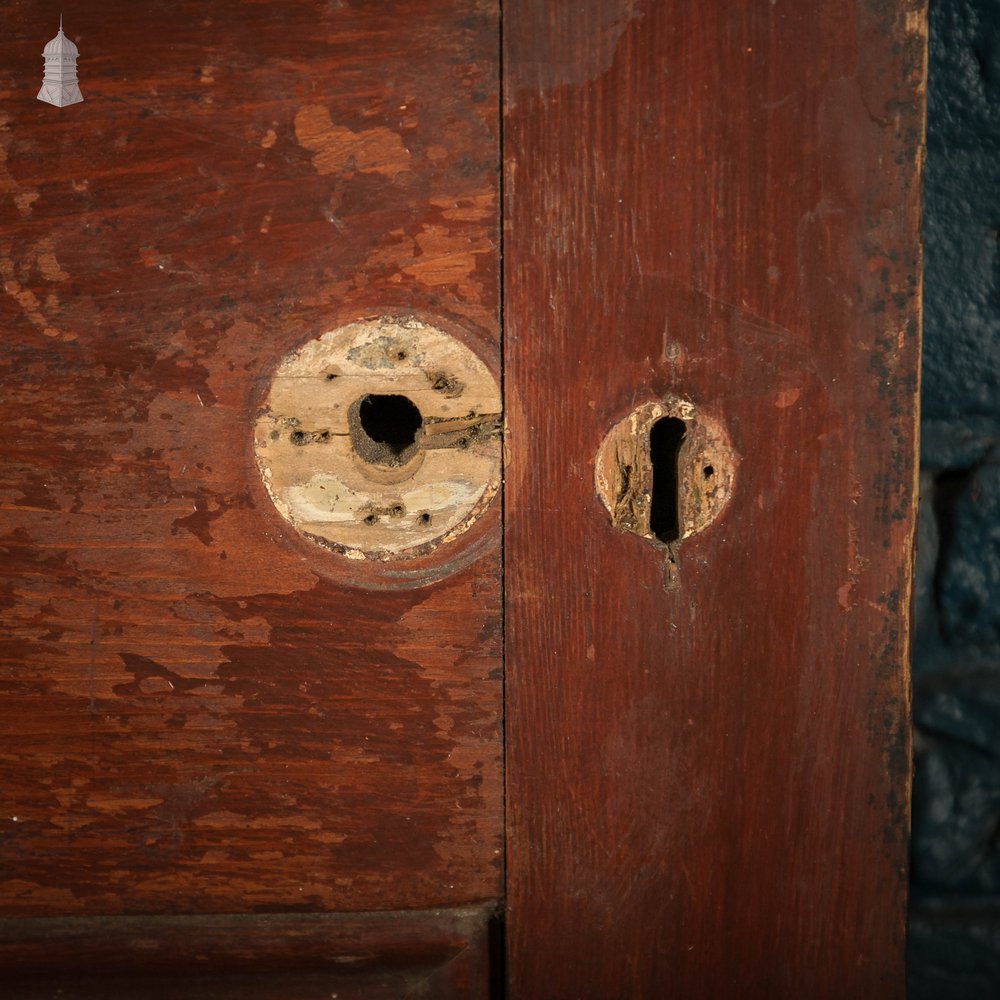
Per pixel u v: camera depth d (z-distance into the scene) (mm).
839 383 352
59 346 353
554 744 363
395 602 359
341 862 367
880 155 346
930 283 406
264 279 350
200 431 354
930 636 415
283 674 362
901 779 363
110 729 364
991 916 418
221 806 366
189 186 348
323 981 365
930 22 401
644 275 350
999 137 403
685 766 363
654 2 343
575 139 346
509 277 350
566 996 368
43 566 359
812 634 359
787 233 348
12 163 348
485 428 354
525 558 357
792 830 364
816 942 367
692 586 357
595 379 352
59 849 369
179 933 366
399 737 363
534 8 343
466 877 368
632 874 366
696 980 368
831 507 355
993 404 408
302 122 346
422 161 347
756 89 345
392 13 343
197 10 344
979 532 411
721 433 353
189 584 359
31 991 368
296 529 357
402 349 351
